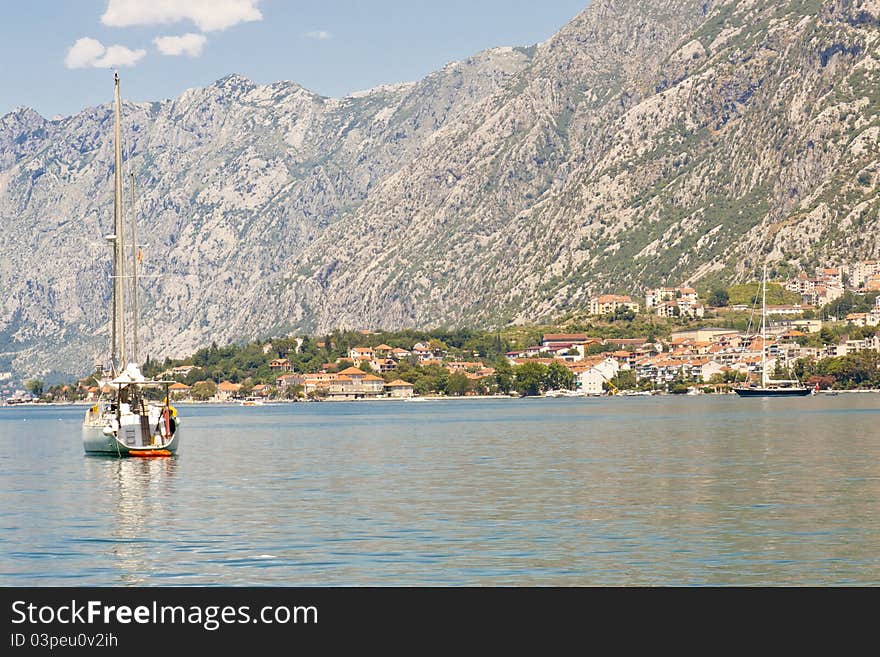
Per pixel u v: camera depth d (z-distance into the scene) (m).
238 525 75.19
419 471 115.94
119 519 79.25
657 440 166.12
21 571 60.50
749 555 62.03
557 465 120.50
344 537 69.31
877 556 61.47
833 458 124.06
